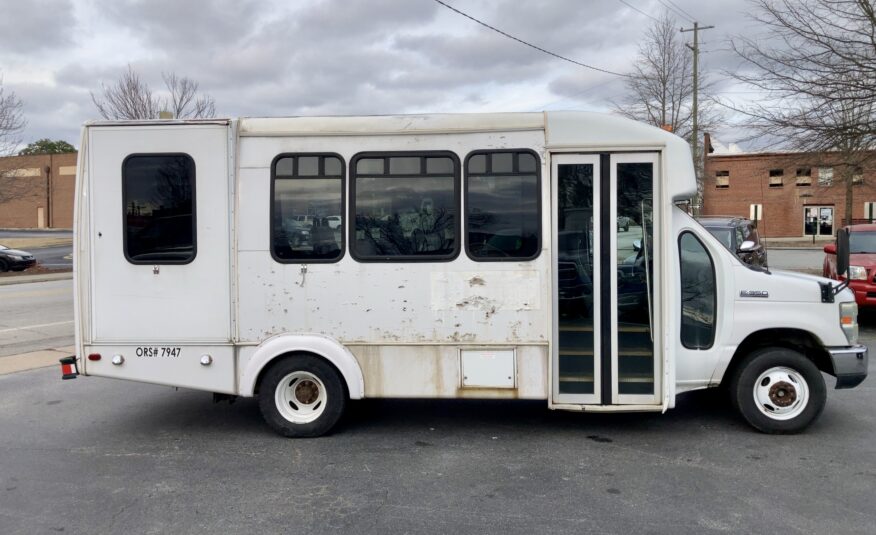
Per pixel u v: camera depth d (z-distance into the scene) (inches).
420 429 233.8
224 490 181.5
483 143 215.6
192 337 219.5
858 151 556.7
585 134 214.4
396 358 217.5
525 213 215.3
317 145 217.6
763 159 685.3
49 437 231.3
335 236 217.5
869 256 436.1
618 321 216.4
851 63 540.4
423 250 216.7
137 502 174.2
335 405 222.4
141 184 218.8
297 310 218.1
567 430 230.8
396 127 217.3
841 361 217.5
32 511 169.5
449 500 172.9
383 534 154.4
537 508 167.5
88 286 220.2
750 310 220.2
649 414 247.9
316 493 178.5
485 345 215.8
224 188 217.6
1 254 1013.2
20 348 398.6
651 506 167.9
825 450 208.1
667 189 211.6
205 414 258.7
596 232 215.2
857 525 156.9
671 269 211.5
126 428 241.1
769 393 222.1
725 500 171.3
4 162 1123.3
